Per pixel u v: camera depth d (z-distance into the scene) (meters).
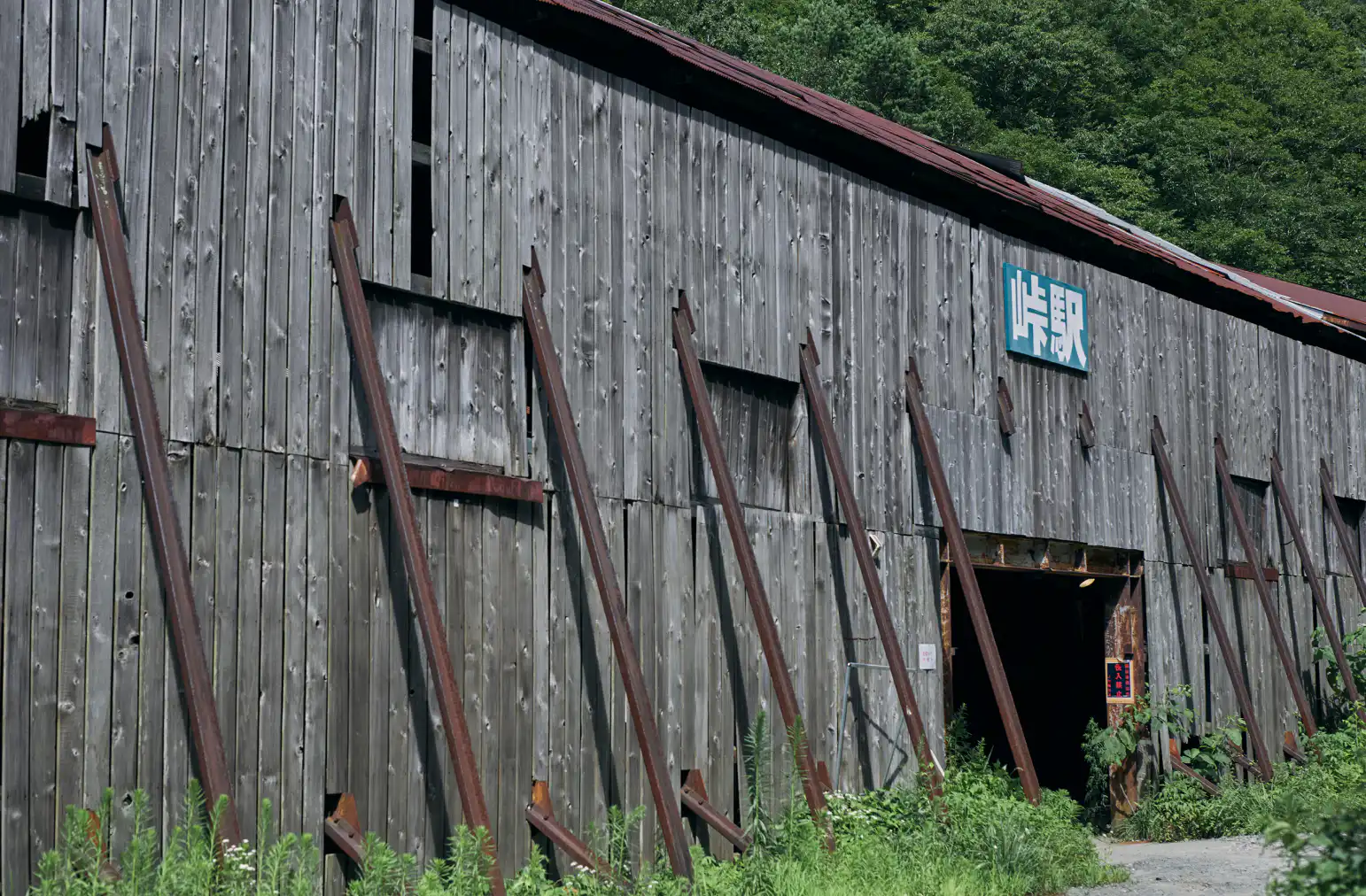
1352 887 5.51
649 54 10.48
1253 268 43.56
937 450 12.70
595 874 8.71
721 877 9.14
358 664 8.30
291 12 8.45
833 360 12.03
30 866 6.74
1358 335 19.75
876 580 11.55
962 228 13.70
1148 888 10.12
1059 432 14.52
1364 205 47.22
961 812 10.80
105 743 7.10
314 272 8.41
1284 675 17.52
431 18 9.41
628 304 10.34
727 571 10.83
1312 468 18.81
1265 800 14.10
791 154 11.96
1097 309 15.31
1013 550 13.87
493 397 9.47
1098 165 45.84
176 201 7.75
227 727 7.58
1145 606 15.42
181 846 6.91
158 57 7.76
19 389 7.09
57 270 7.31
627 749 9.88
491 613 9.12
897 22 49.72
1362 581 18.56
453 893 7.43
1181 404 16.44
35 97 7.23
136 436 7.35
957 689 18.89
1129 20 52.00
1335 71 55.56
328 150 8.57
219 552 7.69
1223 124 48.22
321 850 7.96
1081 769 17.50
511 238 9.57
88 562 7.15
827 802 10.88
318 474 8.25
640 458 10.25
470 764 8.11
